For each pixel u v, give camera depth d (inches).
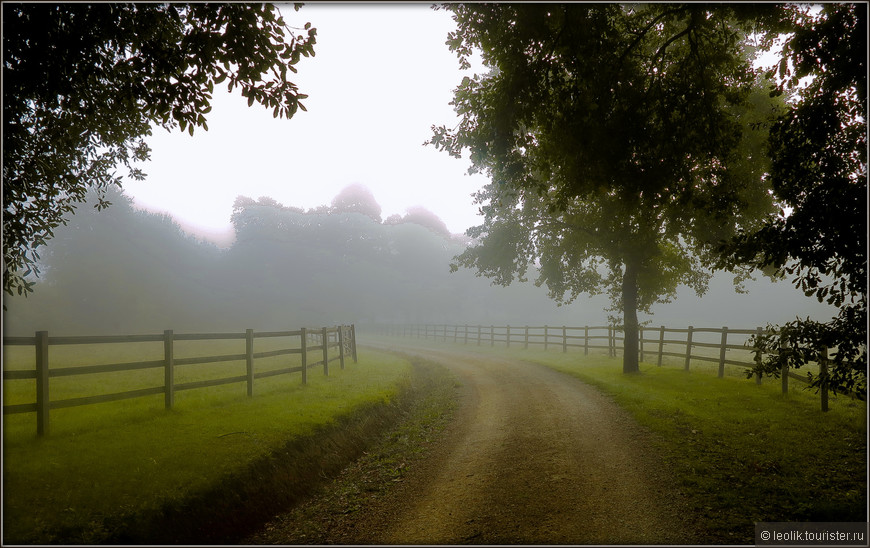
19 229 274.4
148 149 361.1
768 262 208.1
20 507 162.7
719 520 167.8
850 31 198.7
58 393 354.3
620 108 254.1
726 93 276.8
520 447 275.6
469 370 647.8
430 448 292.2
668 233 490.6
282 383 431.5
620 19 260.7
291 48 222.8
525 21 227.5
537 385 492.4
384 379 489.7
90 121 290.7
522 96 249.8
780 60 229.5
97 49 244.8
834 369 206.1
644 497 192.5
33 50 215.5
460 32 263.9
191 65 213.0
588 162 261.4
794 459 221.1
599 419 327.9
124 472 196.7
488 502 199.9
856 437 247.4
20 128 239.3
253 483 208.4
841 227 181.3
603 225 506.0
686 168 270.8
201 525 175.8
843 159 207.5
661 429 285.7
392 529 182.1
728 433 270.2
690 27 246.5
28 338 228.1
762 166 399.5
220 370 542.3
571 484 212.2
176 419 279.3
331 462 258.8
